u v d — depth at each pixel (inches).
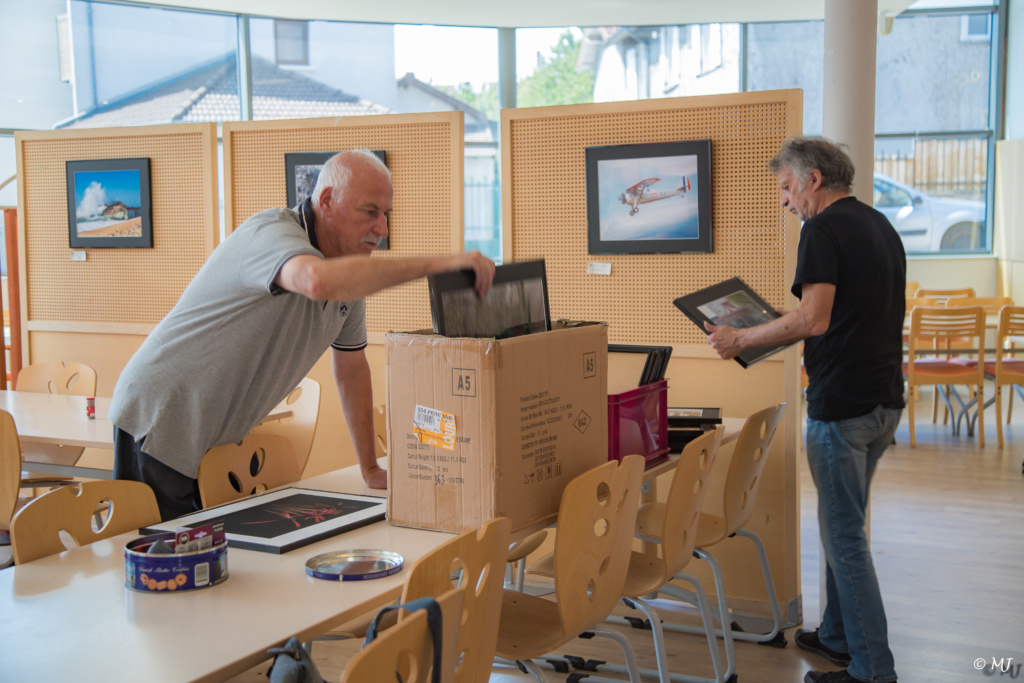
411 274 65.1
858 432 101.3
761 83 325.7
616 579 82.5
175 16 279.1
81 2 265.0
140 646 47.5
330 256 81.1
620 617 131.6
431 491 69.7
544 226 142.1
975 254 357.7
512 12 291.0
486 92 319.9
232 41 289.0
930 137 354.3
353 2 275.4
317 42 299.1
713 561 108.0
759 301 113.9
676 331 135.4
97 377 169.9
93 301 173.9
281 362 82.8
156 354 80.7
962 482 201.9
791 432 129.6
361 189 77.5
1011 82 344.5
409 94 312.2
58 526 65.7
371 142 149.9
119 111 273.7
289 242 69.9
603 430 81.0
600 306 139.6
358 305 88.0
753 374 131.4
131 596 55.3
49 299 177.9
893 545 160.2
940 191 356.5
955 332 235.0
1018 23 336.8
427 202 147.4
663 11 295.3
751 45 323.3
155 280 167.8
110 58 270.7
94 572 59.9
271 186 156.8
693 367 134.6
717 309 108.7
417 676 46.0
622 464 78.4
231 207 159.6
